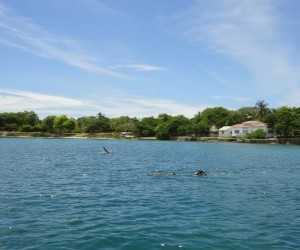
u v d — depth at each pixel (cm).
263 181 3784
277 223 1986
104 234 1716
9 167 4684
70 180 3591
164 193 2888
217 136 18900
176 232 1766
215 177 4000
